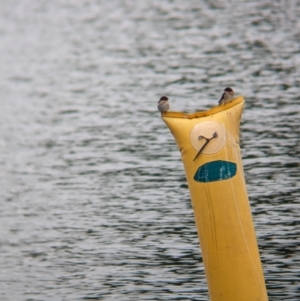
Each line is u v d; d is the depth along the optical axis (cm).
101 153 10144
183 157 4762
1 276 6694
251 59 15125
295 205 7675
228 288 4766
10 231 7681
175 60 15862
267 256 6644
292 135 9950
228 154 4697
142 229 7494
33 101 13750
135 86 14062
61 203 8394
